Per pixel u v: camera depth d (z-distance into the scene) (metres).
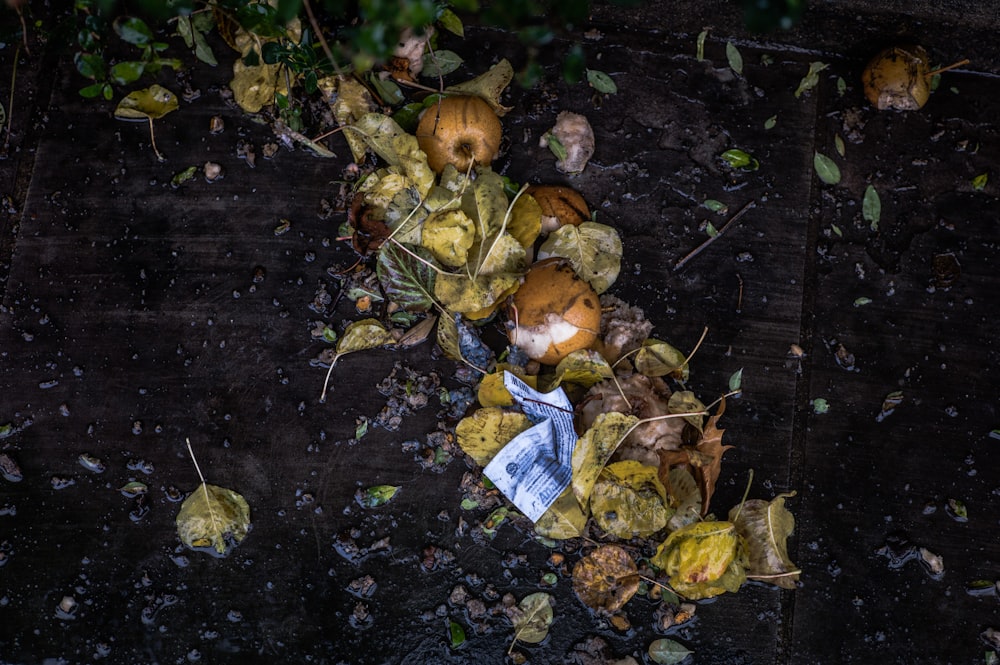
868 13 2.31
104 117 2.31
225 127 2.31
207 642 2.14
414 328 2.22
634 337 2.21
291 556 2.17
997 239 2.38
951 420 2.30
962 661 2.21
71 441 2.19
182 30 2.30
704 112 2.39
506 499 2.18
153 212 2.28
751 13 1.55
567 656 2.15
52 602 2.14
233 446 2.20
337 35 2.23
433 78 2.31
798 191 2.37
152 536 2.16
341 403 2.22
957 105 2.43
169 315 2.24
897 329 2.33
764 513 2.14
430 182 2.10
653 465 2.06
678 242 2.32
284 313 2.25
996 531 2.26
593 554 2.10
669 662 2.14
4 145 2.30
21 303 2.24
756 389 2.26
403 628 2.15
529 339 2.04
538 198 2.20
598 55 2.39
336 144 2.30
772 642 2.18
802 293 2.32
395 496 2.19
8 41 2.33
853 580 2.22
